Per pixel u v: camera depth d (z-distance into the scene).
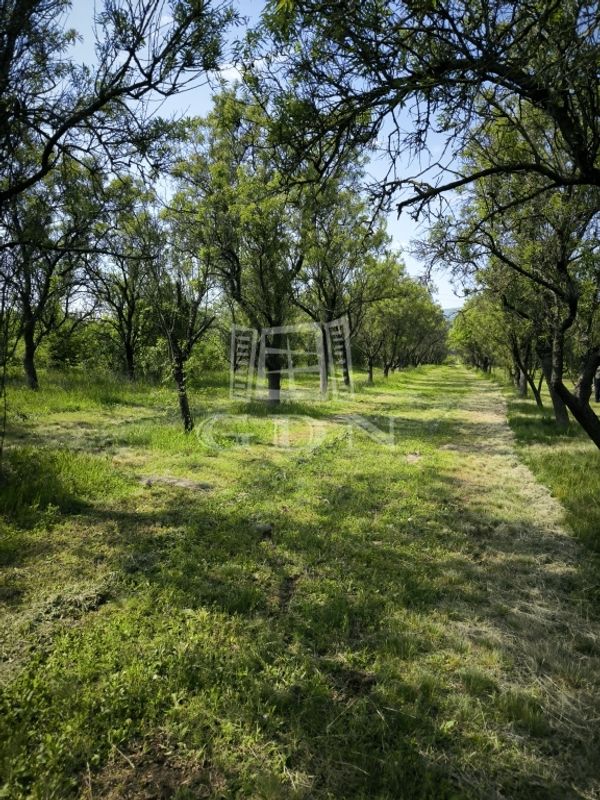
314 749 2.55
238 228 14.14
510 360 25.42
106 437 9.50
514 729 2.76
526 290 7.41
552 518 6.27
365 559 4.82
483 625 3.80
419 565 4.75
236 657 3.19
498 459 9.86
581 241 5.48
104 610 3.71
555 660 3.35
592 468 8.30
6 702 2.68
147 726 2.65
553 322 5.98
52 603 3.71
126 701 2.76
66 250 5.83
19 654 3.14
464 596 4.20
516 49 2.72
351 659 3.27
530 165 3.09
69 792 2.27
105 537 4.95
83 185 6.71
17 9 4.51
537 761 2.54
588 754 2.60
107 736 2.54
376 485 7.41
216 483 7.11
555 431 12.58
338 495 6.83
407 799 2.29
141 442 9.30
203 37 4.55
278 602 3.98
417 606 3.99
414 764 2.47
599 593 4.27
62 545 4.70
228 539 5.05
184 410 10.28
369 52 2.72
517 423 14.37
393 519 5.99
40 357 19.44
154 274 9.59
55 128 5.18
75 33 5.16
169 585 4.03
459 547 5.25
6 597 3.77
